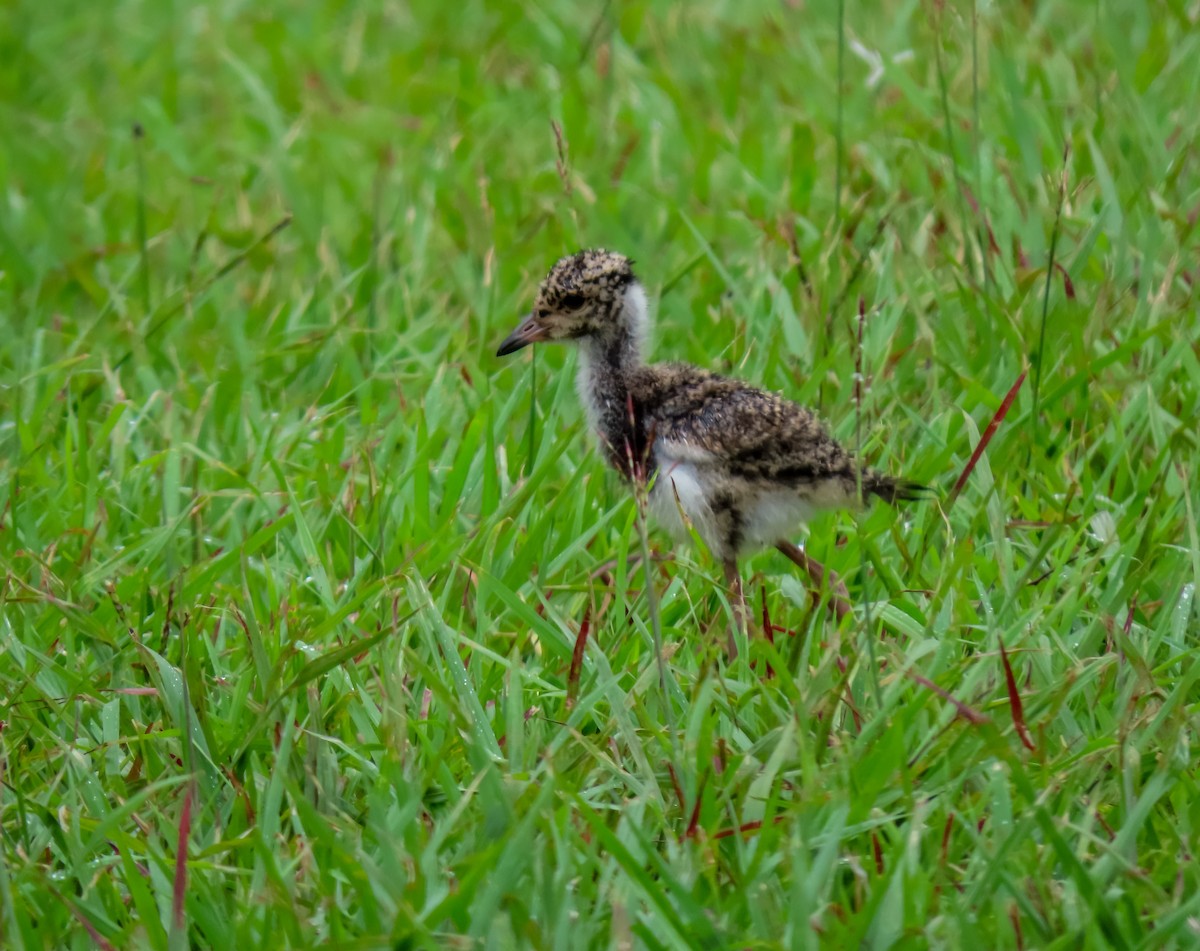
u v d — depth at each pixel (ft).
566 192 41.81
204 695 28.53
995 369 39.32
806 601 31.58
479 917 22.81
